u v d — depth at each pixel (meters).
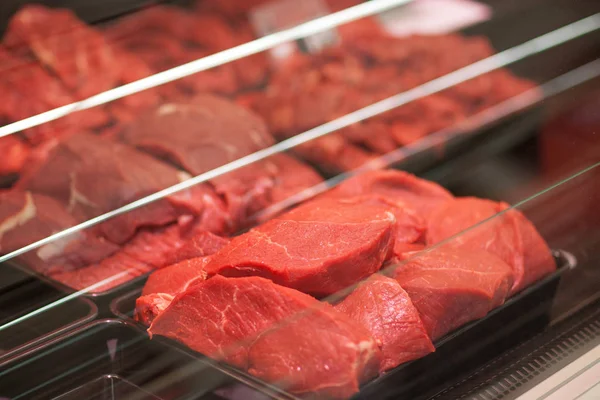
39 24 1.07
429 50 1.14
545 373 0.78
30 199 0.86
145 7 1.12
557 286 0.83
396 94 1.09
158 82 1.04
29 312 0.79
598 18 1.09
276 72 1.11
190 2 1.15
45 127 0.95
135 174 0.89
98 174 0.88
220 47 1.11
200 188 0.90
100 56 1.05
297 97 1.06
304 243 0.75
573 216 0.86
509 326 0.80
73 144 0.90
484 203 0.89
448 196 0.92
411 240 0.83
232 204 0.89
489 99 1.08
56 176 0.88
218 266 0.75
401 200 0.89
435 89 1.10
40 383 0.74
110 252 0.85
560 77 1.04
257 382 0.72
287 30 1.14
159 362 0.76
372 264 0.76
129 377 0.76
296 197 0.93
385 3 1.20
